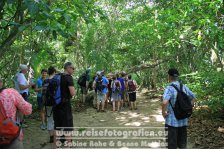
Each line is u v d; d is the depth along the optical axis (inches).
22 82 294.4
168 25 329.1
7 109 151.3
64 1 271.3
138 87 887.1
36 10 177.6
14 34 235.9
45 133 314.8
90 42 683.4
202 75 354.9
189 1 284.4
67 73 236.2
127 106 504.4
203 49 455.5
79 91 555.5
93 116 416.8
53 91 232.4
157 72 751.1
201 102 333.7
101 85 450.3
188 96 194.5
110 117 405.4
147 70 792.3
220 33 303.6
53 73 276.4
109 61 705.6
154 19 350.9
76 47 690.8
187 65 527.2
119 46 734.5
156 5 473.4
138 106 502.0
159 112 432.1
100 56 674.2
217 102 313.3
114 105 454.9
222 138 261.4
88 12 321.1
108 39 698.2
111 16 690.8
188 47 491.5
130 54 723.4
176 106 191.8
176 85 195.6
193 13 296.8
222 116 333.4
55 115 235.3
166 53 565.3
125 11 613.9
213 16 282.8
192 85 356.8
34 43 475.2
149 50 635.5
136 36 619.2
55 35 192.1
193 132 288.8
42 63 481.7
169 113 195.8
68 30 245.0
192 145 253.6
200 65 440.1
